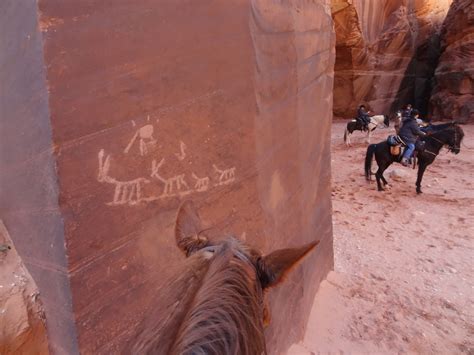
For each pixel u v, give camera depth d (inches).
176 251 73.7
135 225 64.9
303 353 144.3
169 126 71.2
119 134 61.2
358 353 157.8
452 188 398.0
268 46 112.9
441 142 372.2
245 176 99.9
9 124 63.2
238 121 94.8
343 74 933.2
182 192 75.5
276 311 122.3
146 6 64.7
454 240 281.6
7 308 60.8
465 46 841.5
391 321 181.8
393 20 941.2
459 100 840.9
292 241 145.7
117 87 60.3
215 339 31.0
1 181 72.2
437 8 1073.5
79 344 57.2
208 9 80.6
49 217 56.2
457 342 168.1
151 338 34.1
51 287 59.8
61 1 52.2
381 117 753.6
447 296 207.3
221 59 86.2
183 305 35.7
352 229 309.7
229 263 39.9
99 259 59.0
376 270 239.5
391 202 369.1
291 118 138.3
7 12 57.2
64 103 53.1
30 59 53.1
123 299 63.2
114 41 59.5
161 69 68.4
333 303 194.4
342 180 448.8
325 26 186.7
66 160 53.8
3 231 73.4
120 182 61.8
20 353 61.3
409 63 1057.5
